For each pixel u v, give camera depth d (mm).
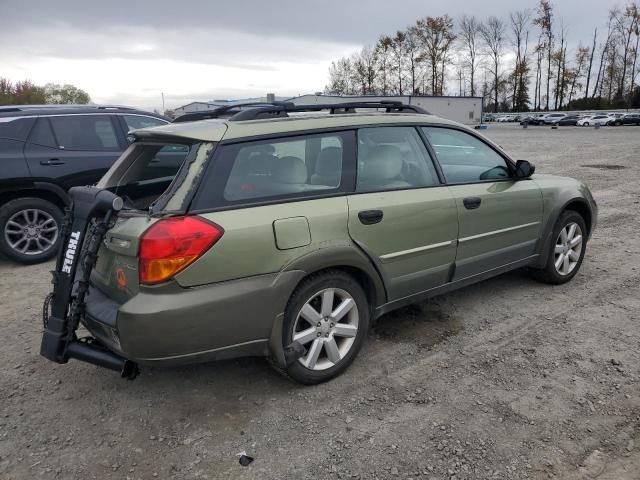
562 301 4543
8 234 5988
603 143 25594
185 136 2914
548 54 87750
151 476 2535
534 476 2465
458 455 2615
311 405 3068
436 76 88125
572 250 4973
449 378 3324
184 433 2846
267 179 3004
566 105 88375
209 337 2734
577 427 2809
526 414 2930
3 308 4715
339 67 90438
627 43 81562
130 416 3014
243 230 2768
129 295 2746
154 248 2588
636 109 77812
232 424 2912
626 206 8852
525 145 25125
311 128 3242
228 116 3773
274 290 2869
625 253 5961
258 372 3451
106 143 6633
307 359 3166
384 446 2697
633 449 2633
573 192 4789
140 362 2697
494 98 92000
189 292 2650
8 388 3332
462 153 4078
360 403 3076
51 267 6016
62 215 6328
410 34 86500
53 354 2918
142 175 3695
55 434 2867
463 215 3838
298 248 2949
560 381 3258
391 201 3420
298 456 2643
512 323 4121
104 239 2922
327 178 3244
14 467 2609
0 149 5898
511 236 4293
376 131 3562
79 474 2559
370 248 3287
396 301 3613
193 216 2697
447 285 3922
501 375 3348
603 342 3762
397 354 3652
